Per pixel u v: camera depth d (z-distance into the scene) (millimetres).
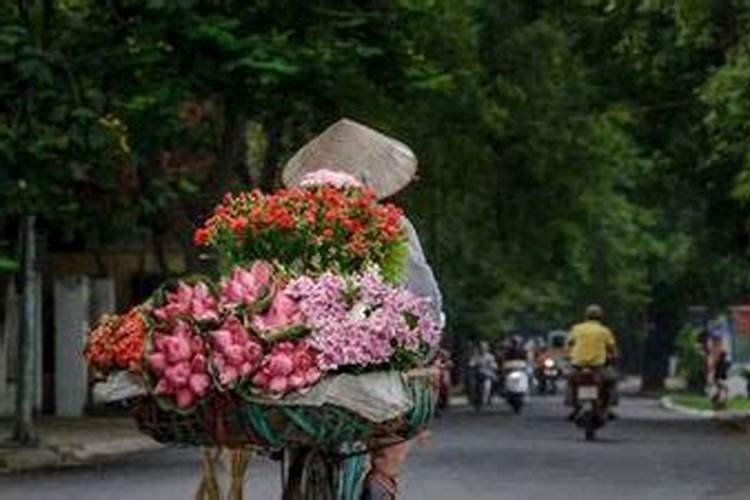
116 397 5141
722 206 35844
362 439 5168
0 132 17344
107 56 18984
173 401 5031
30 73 17250
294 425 5027
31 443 21859
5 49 17312
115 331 5176
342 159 6051
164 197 21094
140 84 19141
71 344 30547
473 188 34156
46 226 24141
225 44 18641
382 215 5445
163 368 5023
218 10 19062
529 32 34719
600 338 25219
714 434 27609
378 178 6035
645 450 22188
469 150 32812
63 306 30594
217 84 19188
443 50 28953
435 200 35594
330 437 5082
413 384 5273
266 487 15656
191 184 25281
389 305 5082
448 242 41750
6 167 17469
